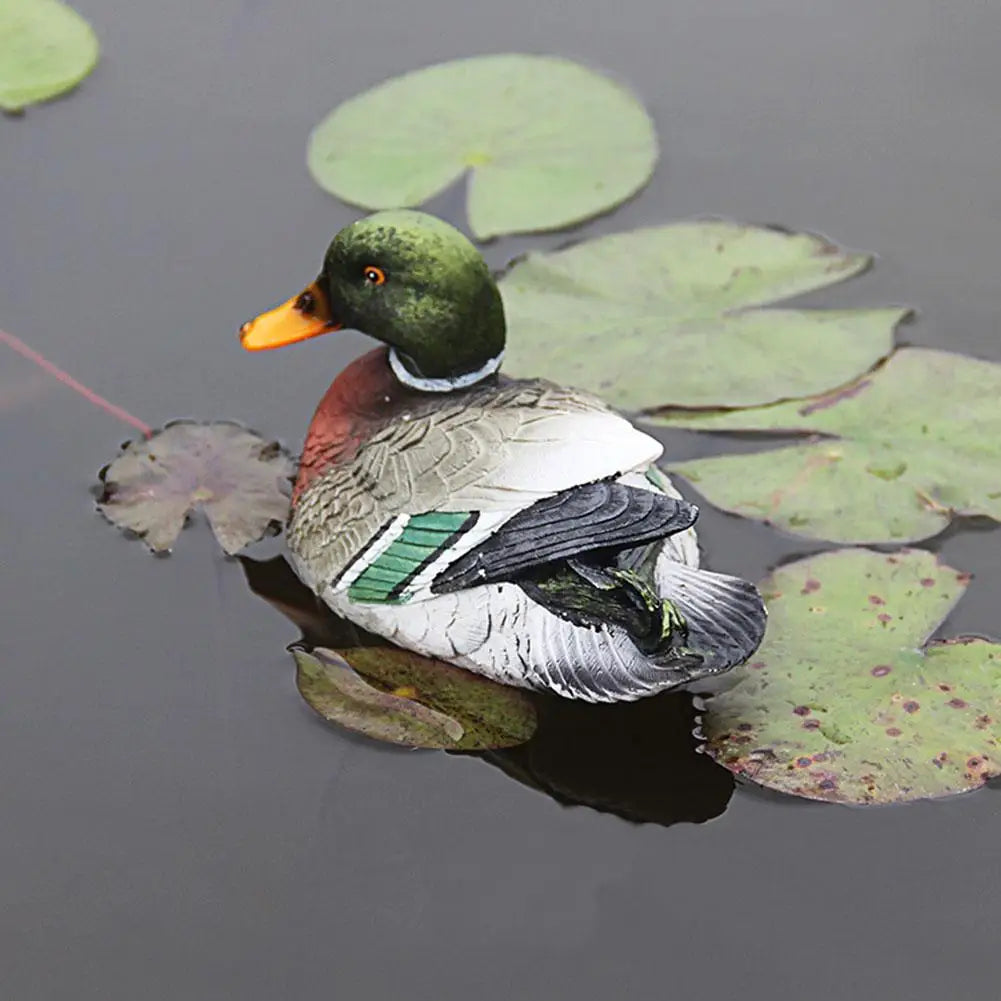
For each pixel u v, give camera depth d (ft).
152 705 23.59
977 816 21.31
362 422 25.31
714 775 21.98
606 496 22.00
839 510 25.48
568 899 20.71
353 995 19.81
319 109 33.50
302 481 25.62
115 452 27.32
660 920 20.43
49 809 22.20
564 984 19.79
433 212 31.42
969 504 25.43
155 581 25.41
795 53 34.42
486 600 22.68
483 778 22.22
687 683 22.97
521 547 22.02
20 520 26.27
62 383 28.55
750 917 20.43
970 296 29.58
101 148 32.81
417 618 23.29
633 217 31.27
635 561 22.63
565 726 22.81
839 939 20.13
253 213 31.50
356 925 20.57
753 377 27.43
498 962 20.06
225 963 20.26
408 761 22.49
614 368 27.63
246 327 26.18
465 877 21.01
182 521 26.21
